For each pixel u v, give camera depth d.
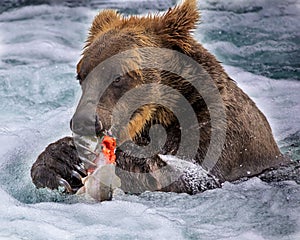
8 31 27.08
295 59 24.70
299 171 13.37
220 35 26.59
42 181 11.66
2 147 14.30
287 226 10.65
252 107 13.10
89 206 11.15
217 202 11.54
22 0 30.06
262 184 12.44
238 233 10.40
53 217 10.91
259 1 29.08
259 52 25.33
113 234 10.33
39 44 25.20
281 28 27.20
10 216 10.92
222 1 29.16
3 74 22.00
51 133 15.51
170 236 10.30
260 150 12.98
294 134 17.42
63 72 22.39
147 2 29.97
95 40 12.31
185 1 12.55
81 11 29.19
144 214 10.92
